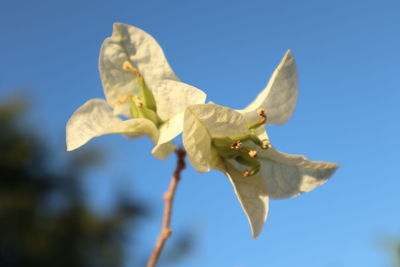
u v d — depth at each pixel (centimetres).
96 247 172
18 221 167
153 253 37
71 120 37
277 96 37
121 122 36
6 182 174
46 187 180
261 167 36
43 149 185
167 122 36
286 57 36
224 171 35
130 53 38
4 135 180
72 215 174
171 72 38
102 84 38
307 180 36
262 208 34
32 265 164
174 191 38
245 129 34
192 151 34
